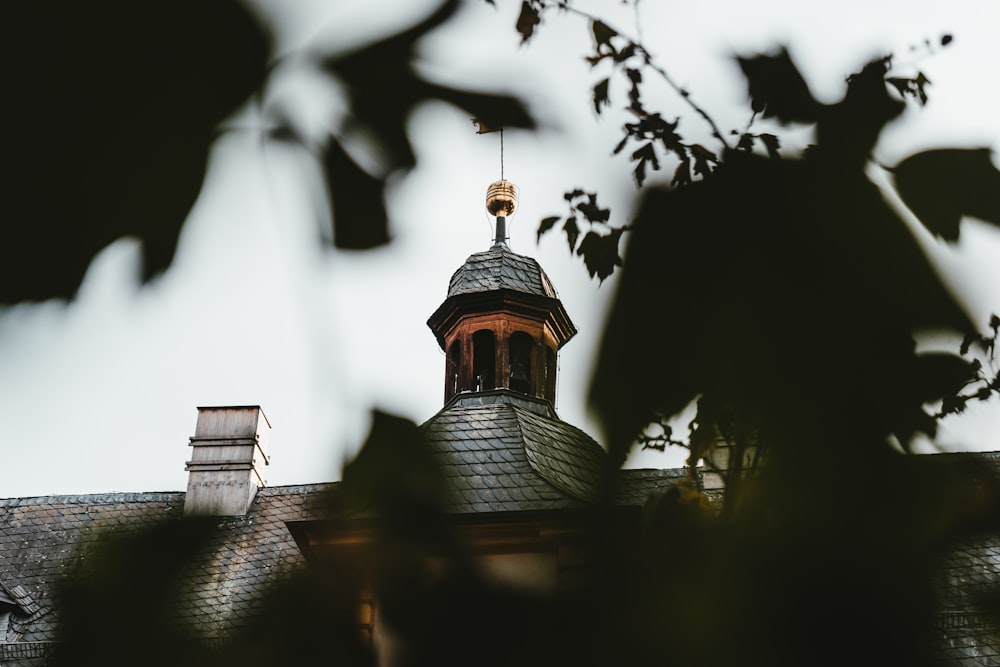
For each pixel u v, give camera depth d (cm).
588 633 166
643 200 176
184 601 179
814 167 172
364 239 157
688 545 167
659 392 168
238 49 150
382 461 168
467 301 2181
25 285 146
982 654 160
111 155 148
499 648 168
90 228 148
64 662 171
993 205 169
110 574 175
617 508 170
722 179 175
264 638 173
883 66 175
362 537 176
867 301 167
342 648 171
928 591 161
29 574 1998
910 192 170
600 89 184
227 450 2102
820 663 160
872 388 166
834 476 165
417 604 171
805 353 167
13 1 144
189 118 150
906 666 158
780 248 170
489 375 2162
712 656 162
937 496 164
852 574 162
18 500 2198
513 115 164
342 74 155
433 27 159
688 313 170
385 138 158
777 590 162
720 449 169
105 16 146
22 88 146
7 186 146
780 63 178
